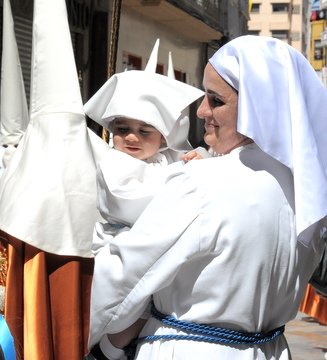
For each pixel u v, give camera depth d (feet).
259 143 6.45
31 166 11.12
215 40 78.89
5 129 18.71
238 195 6.56
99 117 9.44
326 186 6.61
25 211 10.70
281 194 6.81
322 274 11.20
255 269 6.58
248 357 6.68
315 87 6.92
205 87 7.02
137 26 57.06
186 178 6.60
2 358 6.04
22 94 18.69
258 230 6.57
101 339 7.39
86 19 45.42
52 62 11.66
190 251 6.45
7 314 10.63
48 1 11.75
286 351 7.22
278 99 6.66
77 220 10.93
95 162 11.60
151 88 8.76
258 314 6.74
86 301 10.98
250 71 6.59
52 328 10.66
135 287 6.64
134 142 8.84
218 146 7.06
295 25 166.50
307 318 24.48
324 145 6.89
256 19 165.58
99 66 47.44
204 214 6.48
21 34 38.55
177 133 9.20
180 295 6.70
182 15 60.75
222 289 6.53
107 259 6.88
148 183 7.98
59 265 10.80
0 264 10.91
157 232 6.55
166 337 6.73
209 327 6.61
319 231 7.16
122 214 7.83
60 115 11.46
